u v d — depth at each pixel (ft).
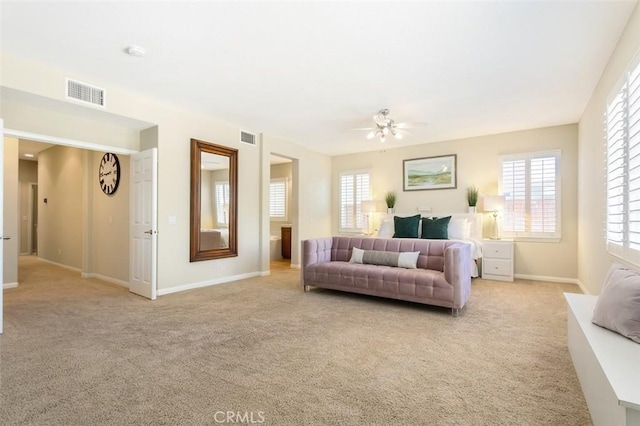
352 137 20.63
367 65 10.75
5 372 7.39
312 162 24.18
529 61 10.47
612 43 9.37
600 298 7.10
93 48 9.72
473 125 17.89
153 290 13.89
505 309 12.61
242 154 18.56
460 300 11.66
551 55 10.09
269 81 12.06
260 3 7.61
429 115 16.08
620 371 4.86
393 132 15.76
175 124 15.21
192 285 16.03
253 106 14.83
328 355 8.41
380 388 6.81
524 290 15.80
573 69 11.03
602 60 10.38
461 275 11.78
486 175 20.07
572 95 13.38
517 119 16.78
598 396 5.26
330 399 6.38
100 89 12.37
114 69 11.13
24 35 9.02
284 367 7.72
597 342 5.91
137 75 11.59
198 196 16.06
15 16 8.13
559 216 17.93
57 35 9.01
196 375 7.31
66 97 11.43
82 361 7.97
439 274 12.51
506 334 9.93
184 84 12.38
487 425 5.60
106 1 7.54
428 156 22.06
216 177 17.04
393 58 10.28
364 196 24.64
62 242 22.07
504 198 18.51
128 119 13.62
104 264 17.98
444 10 7.86
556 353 8.55
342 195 25.75
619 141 9.32
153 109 14.29
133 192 15.03
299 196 22.91
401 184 23.15
